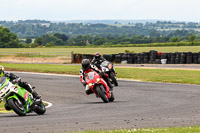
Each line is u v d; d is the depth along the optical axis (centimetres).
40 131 2730
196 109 4081
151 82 7575
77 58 15612
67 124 3077
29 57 18238
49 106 4812
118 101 5025
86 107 4428
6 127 2948
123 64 14138
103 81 4816
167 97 5356
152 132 2486
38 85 7500
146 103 4728
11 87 3541
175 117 3462
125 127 2883
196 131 2531
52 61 16688
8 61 17325
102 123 3106
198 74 9069
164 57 13775
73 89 6794
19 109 3659
